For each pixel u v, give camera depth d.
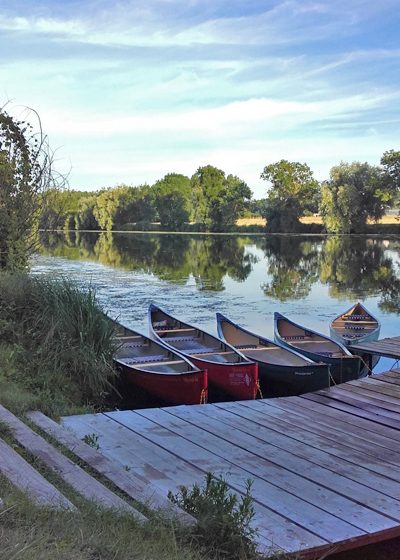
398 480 4.29
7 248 8.70
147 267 28.11
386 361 10.84
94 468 3.92
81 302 7.00
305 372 8.05
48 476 3.53
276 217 68.50
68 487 3.40
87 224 78.38
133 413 5.84
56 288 7.18
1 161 8.65
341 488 4.10
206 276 24.39
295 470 4.45
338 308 16.72
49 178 9.16
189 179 79.12
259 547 3.14
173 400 7.25
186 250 41.44
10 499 2.81
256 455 4.77
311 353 9.46
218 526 3.05
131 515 3.06
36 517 2.71
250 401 6.59
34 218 9.02
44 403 5.45
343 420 5.88
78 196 76.81
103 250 40.62
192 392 7.06
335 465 4.58
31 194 8.88
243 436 5.27
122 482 3.72
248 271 26.92
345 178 59.62
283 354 9.55
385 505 3.81
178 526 3.08
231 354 9.12
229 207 74.31
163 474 4.26
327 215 61.00
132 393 7.65
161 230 76.88
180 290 19.94
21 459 3.58
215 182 75.69
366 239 55.75
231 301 17.67
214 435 5.27
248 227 74.44
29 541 2.39
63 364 6.47
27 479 3.28
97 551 2.54
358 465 4.59
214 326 13.46
